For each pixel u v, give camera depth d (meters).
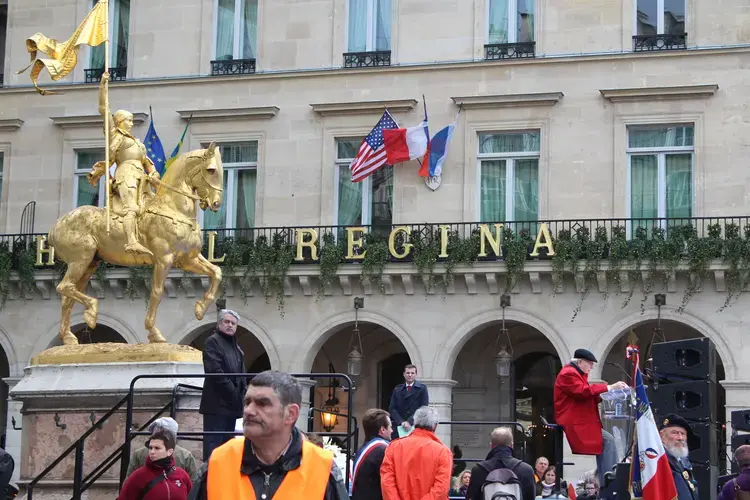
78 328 35.28
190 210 17.62
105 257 17.66
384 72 34.56
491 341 35.31
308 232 33.69
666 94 32.41
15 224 36.56
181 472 11.60
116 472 15.97
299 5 35.59
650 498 11.91
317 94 34.97
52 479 16.23
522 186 33.66
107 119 17.55
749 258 30.31
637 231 31.56
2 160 37.00
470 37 34.34
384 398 36.34
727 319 30.81
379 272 32.72
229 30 36.25
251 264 33.31
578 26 33.53
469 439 35.28
